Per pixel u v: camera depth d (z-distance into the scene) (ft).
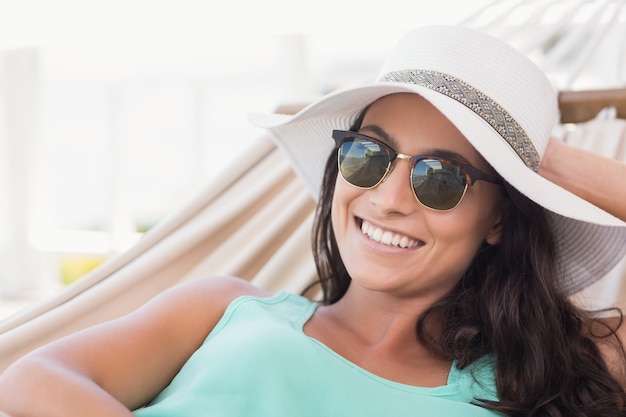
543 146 4.62
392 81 4.54
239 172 6.72
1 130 22.91
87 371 3.83
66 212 30.09
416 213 4.30
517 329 4.60
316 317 4.84
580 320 4.87
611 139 7.11
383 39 27.45
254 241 6.48
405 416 4.11
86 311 5.57
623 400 4.51
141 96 29.19
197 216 6.52
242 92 28.60
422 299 4.75
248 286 5.00
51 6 10.16
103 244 25.61
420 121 4.31
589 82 18.85
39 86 23.17
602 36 7.57
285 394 3.98
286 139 5.51
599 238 4.97
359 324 4.83
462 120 4.03
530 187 4.17
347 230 4.58
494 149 4.11
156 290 6.12
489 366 4.65
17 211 23.07
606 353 4.83
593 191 5.25
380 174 4.30
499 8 8.49
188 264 6.40
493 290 4.75
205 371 4.11
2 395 3.59
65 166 29.81
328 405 4.03
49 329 5.32
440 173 4.24
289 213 6.57
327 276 5.51
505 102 4.35
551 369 4.55
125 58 26.55
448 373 4.58
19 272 23.29
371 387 4.22
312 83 24.91
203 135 27.55
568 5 7.48
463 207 4.37
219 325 4.53
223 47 26.18
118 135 26.71
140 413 4.00
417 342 4.77
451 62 4.37
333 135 4.56
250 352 4.08
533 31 7.97
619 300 5.88
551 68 7.80
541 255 4.76
